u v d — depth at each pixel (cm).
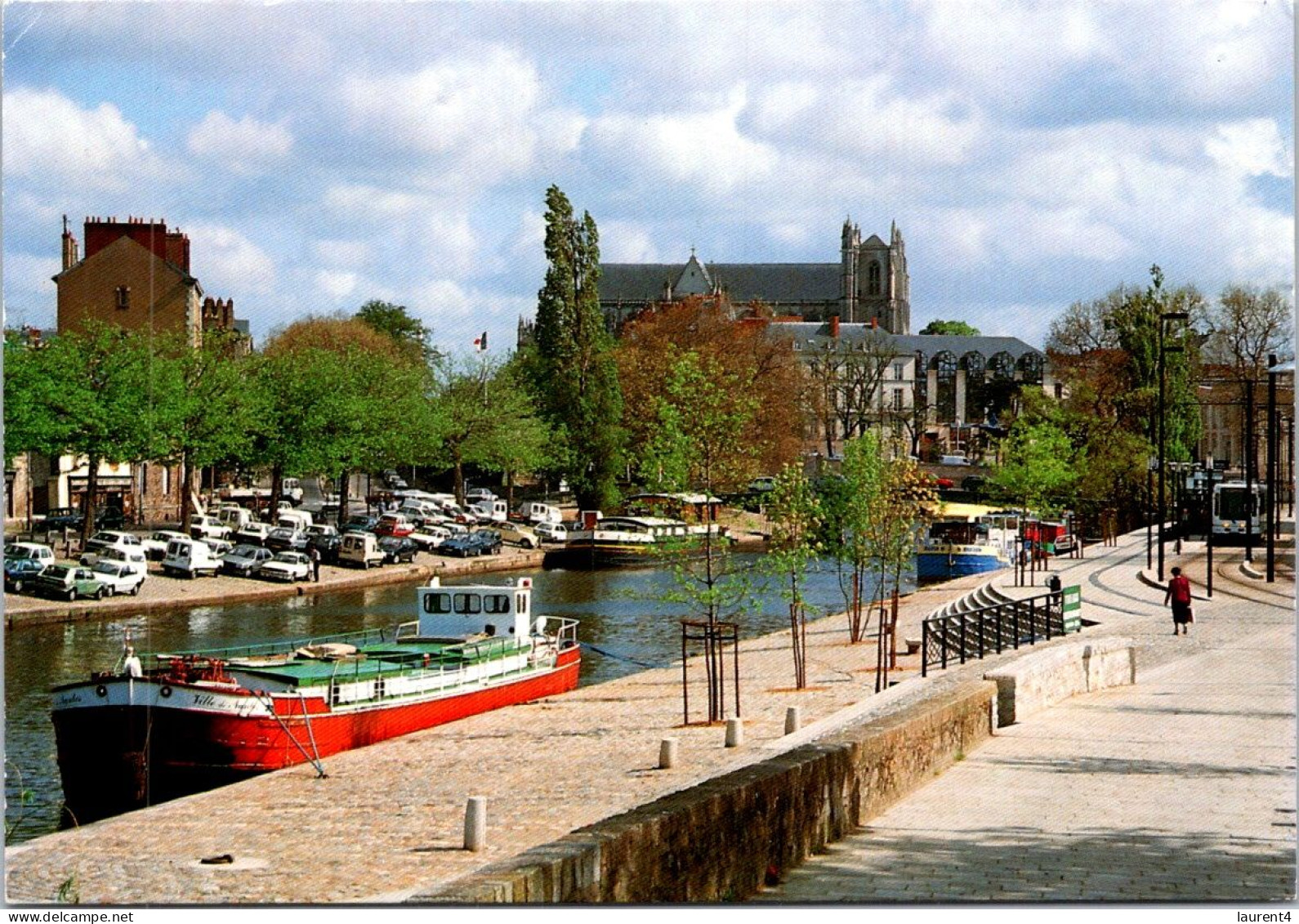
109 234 11438
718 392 4916
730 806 1609
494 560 11406
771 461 13512
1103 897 1591
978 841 1892
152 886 2319
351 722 4072
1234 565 8625
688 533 4903
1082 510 12294
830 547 6212
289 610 8031
